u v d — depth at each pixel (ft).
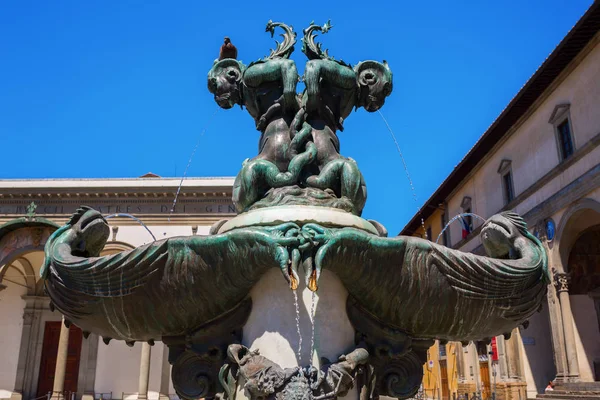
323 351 12.61
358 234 11.85
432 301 12.85
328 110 16.21
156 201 89.45
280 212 12.89
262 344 12.75
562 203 72.43
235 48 18.13
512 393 80.38
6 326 94.63
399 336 13.73
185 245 12.28
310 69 15.87
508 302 13.29
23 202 90.12
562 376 70.90
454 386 108.78
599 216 70.18
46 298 96.37
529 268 13.11
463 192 115.96
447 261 12.55
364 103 17.38
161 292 12.75
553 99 77.10
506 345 83.97
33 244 84.69
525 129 86.22
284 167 15.39
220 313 13.50
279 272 12.91
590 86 67.67
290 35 17.19
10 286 96.58
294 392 11.60
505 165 93.61
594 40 65.72
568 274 72.38
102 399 87.97
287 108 16.07
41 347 93.86
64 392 89.61
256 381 11.84
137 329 13.75
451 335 14.05
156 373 87.45
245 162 15.84
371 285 12.56
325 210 13.08
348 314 13.34
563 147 75.20
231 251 11.98
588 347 75.46
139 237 87.81
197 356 13.94
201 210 89.04
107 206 89.51
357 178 14.74
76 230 13.82
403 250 12.28
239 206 15.16
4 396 90.68
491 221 14.42
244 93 16.94
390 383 13.82
